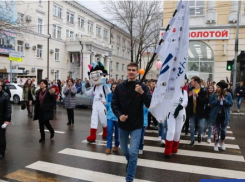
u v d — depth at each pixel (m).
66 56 32.59
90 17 38.41
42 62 28.42
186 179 4.19
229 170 4.66
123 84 3.76
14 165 4.73
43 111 6.49
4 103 5.09
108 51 37.12
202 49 17.75
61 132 7.84
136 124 3.58
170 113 5.38
